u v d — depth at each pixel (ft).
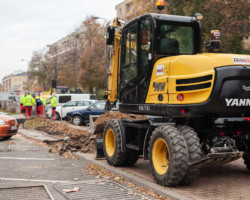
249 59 19.39
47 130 51.98
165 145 20.71
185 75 19.79
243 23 62.90
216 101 18.45
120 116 29.89
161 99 21.30
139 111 23.80
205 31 65.46
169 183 19.44
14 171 24.41
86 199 17.79
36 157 30.40
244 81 18.84
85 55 149.07
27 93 72.18
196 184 20.81
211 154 18.16
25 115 73.67
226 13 64.69
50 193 18.81
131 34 25.43
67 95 87.86
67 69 181.16
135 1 83.35
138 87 24.21
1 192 18.95
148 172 24.45
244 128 21.11
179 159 18.93
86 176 23.24
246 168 25.94
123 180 22.36
